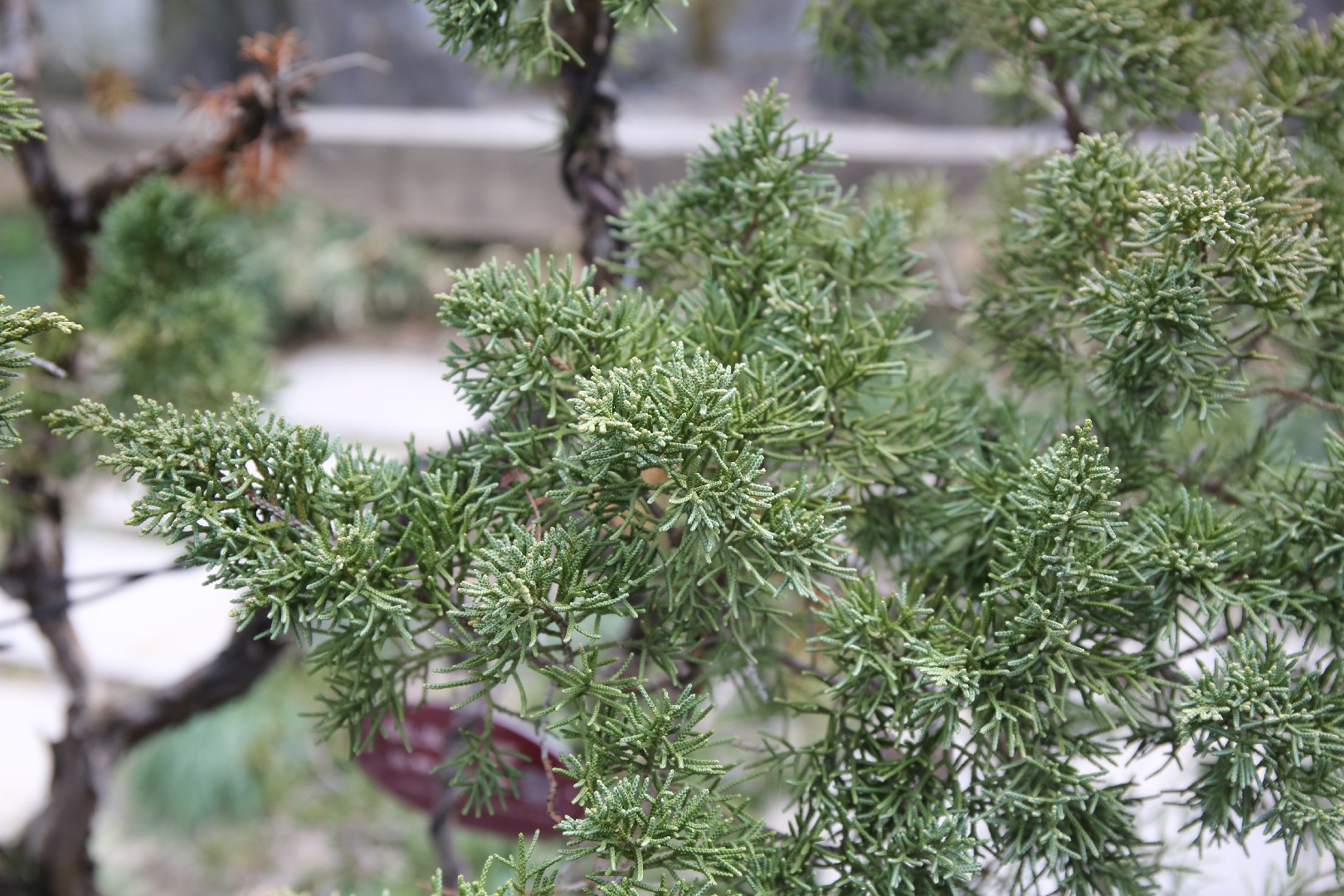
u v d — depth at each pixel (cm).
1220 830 76
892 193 105
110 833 219
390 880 166
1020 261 86
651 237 83
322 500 73
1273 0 88
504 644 71
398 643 74
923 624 74
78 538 287
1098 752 75
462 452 77
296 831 207
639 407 69
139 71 340
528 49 80
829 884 74
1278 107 86
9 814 212
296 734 205
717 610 76
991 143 225
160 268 105
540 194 240
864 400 87
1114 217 79
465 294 74
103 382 108
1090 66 85
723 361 77
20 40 104
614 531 74
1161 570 75
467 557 74
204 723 215
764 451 73
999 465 78
